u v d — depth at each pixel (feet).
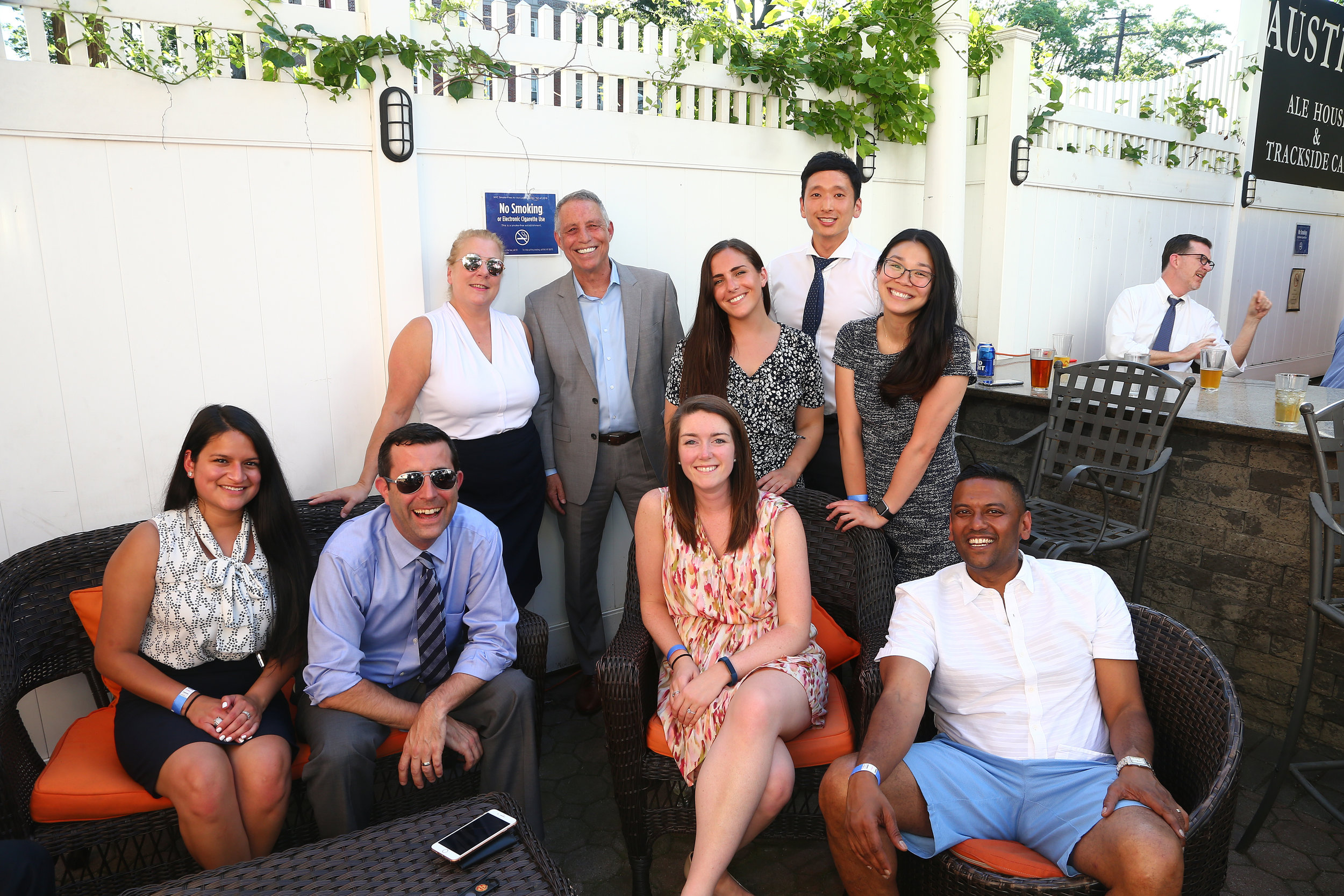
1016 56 15.46
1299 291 24.98
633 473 11.00
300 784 7.25
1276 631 10.55
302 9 9.09
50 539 8.70
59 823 6.64
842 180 10.42
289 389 9.75
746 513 7.53
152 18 8.39
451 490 7.29
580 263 10.03
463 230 10.53
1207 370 12.91
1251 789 9.43
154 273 8.84
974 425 14.11
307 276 9.65
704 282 9.34
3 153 8.00
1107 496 10.36
